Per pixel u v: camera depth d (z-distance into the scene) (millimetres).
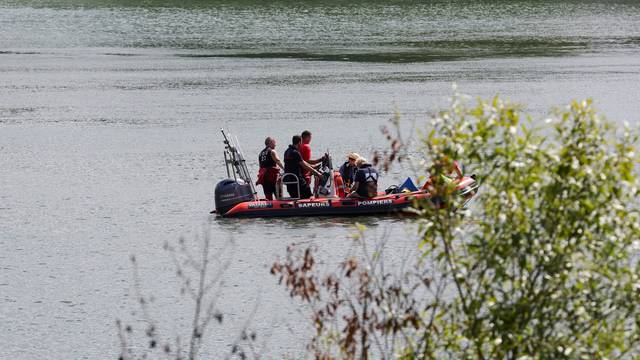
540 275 30172
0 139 121312
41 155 109375
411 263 56312
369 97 156125
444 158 29359
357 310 48844
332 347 41875
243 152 109000
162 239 70438
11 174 98500
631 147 29188
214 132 124625
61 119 138000
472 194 31391
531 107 139875
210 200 83938
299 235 69375
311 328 49125
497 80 176250
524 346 28484
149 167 100688
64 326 51750
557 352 28219
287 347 47125
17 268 63625
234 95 162875
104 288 58344
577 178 28859
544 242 28641
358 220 73625
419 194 75000
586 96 151000
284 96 160000
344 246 65062
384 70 198500
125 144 115812
